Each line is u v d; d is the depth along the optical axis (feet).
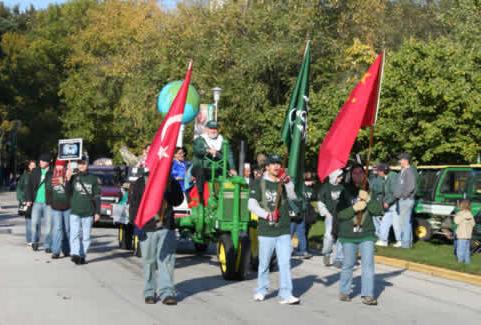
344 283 37.09
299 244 56.80
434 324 32.17
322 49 111.04
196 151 48.42
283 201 35.29
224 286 41.01
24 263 48.98
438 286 43.75
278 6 112.47
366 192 36.24
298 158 40.86
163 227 34.09
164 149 33.45
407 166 61.36
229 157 48.24
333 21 114.52
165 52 120.67
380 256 55.52
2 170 239.71
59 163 52.16
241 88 109.70
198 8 126.11
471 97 78.69
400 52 83.51
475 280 45.01
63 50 229.66
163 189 33.24
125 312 32.37
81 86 197.67
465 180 68.03
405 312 34.81
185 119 66.80
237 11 114.11
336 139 35.45
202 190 48.60
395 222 62.85
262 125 108.06
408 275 48.29
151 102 122.72
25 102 225.15
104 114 192.13
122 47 161.79
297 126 41.01
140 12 172.96
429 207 68.95
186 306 34.24
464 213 51.52
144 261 34.50
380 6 122.62
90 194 49.39
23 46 225.56
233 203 43.70
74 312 32.17
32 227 56.90
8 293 36.83
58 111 234.58
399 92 81.51
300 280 44.70
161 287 34.50
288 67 109.40
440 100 79.25
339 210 36.60
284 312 33.47
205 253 57.77
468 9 97.09
